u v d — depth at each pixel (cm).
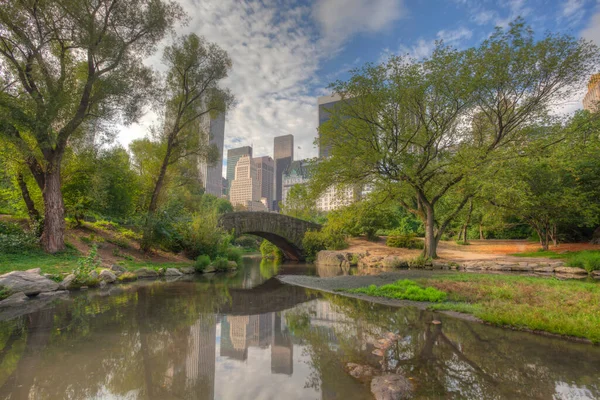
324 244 3138
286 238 3089
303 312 739
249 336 539
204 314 705
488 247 3061
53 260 1227
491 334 541
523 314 604
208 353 452
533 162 1891
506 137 1988
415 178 1914
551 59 1620
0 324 595
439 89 1808
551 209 2141
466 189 1920
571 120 1931
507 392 324
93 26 1384
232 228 2680
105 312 704
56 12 1317
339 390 331
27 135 1388
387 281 1277
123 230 2175
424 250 2177
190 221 2206
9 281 865
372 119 1942
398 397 309
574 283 1002
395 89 1870
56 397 311
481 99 1794
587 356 431
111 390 328
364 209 2223
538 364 401
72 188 1781
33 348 459
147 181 2338
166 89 1848
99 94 1420
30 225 1473
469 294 862
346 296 979
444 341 502
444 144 2033
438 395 317
